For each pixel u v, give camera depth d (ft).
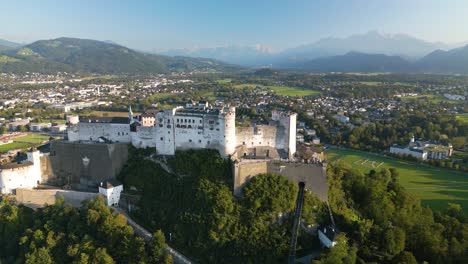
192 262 482.28
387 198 578.66
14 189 612.70
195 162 593.42
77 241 499.92
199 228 508.53
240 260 476.13
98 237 507.30
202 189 540.11
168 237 525.75
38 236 509.35
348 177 629.51
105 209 536.83
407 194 622.95
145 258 471.62
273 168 568.00
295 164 561.84
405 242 496.23
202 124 608.60
